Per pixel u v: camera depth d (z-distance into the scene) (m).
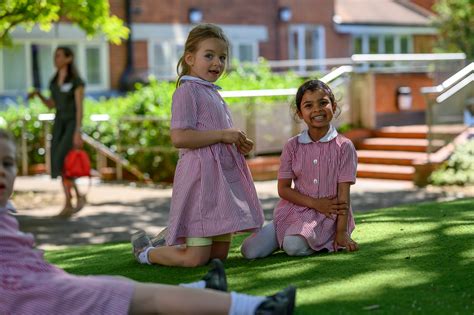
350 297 5.00
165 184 15.30
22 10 12.18
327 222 6.47
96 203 12.70
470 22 29.86
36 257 4.35
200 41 6.24
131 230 10.07
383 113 18.83
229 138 6.07
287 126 17.06
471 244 6.53
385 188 14.43
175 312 4.27
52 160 11.30
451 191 13.88
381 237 7.00
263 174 15.94
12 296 4.23
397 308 4.77
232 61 20.69
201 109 6.18
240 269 6.00
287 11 32.22
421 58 19.80
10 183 4.34
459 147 15.22
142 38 28.08
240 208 6.07
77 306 4.23
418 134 17.09
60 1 12.52
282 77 19.64
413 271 5.64
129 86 27.33
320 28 33.84
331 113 6.51
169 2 28.88
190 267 6.12
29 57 25.67
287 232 6.39
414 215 8.34
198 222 6.04
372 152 16.83
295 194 6.51
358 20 35.09
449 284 5.28
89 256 7.40
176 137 6.07
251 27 31.53
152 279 5.84
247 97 16.36
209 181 6.04
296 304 4.87
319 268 5.84
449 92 15.83
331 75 17.75
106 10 13.12
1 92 25.17
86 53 26.94
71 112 11.20
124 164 15.84
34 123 17.11
